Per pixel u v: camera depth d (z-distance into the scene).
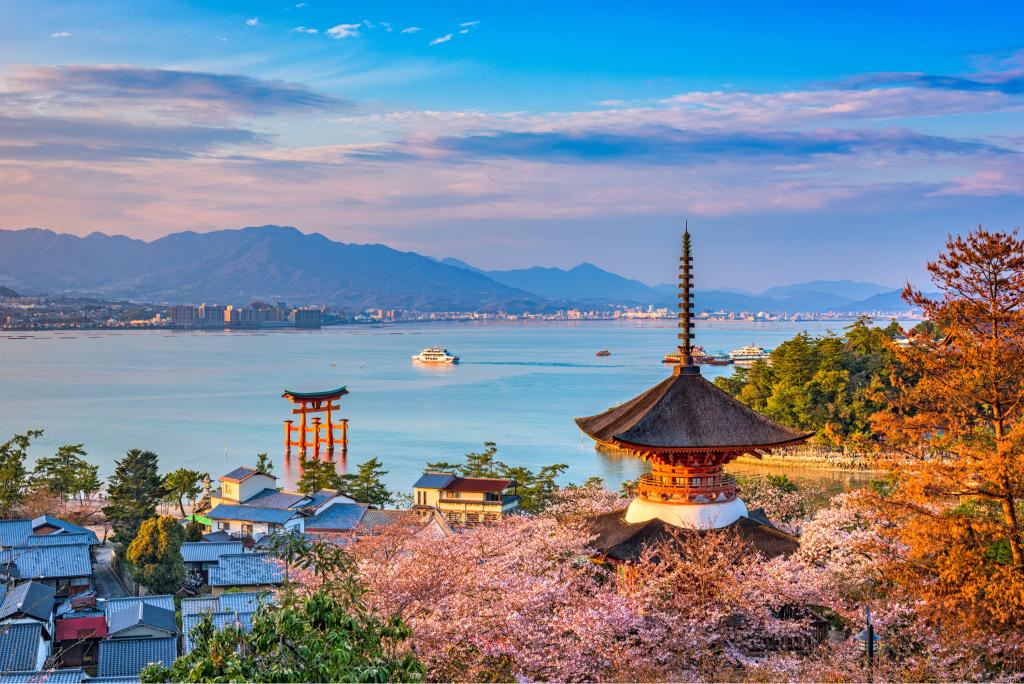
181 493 116.81
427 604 30.70
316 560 23.23
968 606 30.39
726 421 34.94
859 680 25.16
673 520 34.94
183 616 62.44
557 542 36.03
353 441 184.00
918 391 37.00
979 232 35.06
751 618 30.27
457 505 100.38
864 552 35.56
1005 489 32.38
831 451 141.38
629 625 28.20
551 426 199.62
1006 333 34.56
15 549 80.69
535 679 27.27
